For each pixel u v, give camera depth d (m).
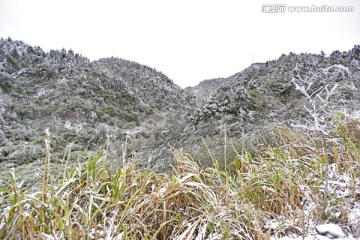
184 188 1.81
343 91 5.77
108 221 1.49
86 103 20.58
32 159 9.52
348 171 2.19
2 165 8.74
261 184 2.12
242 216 1.74
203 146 6.17
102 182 1.88
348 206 1.86
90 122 18.06
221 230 1.56
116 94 25.06
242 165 2.44
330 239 1.56
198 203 1.92
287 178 2.16
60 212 1.44
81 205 1.70
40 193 1.41
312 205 1.94
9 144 11.11
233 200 1.83
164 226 1.68
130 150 11.07
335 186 2.11
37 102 19.31
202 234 1.54
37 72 23.67
